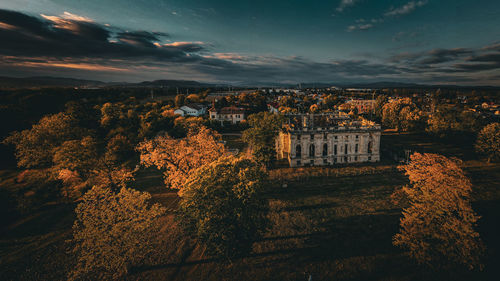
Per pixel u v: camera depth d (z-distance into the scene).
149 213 28.52
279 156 77.62
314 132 66.75
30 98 106.69
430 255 25.23
